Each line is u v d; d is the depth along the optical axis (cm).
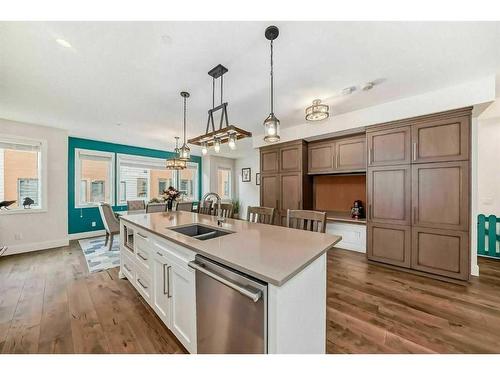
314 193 468
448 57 202
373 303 217
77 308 209
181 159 331
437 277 271
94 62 207
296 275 112
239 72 225
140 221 238
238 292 109
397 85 257
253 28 164
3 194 376
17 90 265
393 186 304
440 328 178
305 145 431
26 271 300
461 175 256
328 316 195
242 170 802
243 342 109
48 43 179
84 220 498
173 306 161
